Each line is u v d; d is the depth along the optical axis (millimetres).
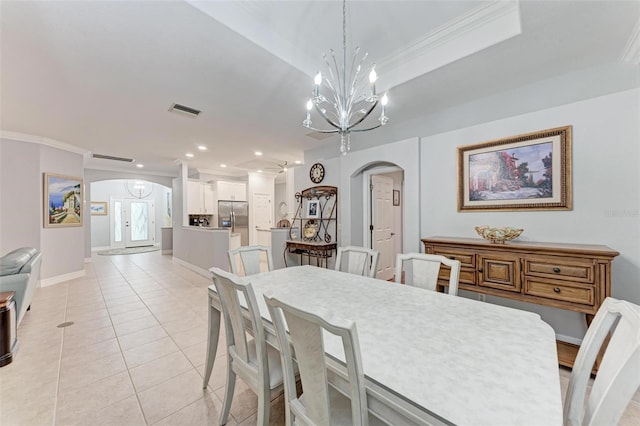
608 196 2100
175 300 3771
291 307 908
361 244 4340
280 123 3574
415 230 3250
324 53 2348
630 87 2059
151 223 10523
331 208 4512
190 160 6230
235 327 1474
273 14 1903
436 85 2500
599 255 1818
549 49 1962
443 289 2637
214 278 1537
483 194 2746
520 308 2566
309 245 4312
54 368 2113
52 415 1625
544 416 706
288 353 1163
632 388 656
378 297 1690
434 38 2158
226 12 1765
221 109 3088
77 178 4984
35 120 3449
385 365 948
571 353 2162
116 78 2379
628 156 2021
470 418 708
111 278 5047
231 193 7664
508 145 2578
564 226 2293
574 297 1914
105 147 4887
